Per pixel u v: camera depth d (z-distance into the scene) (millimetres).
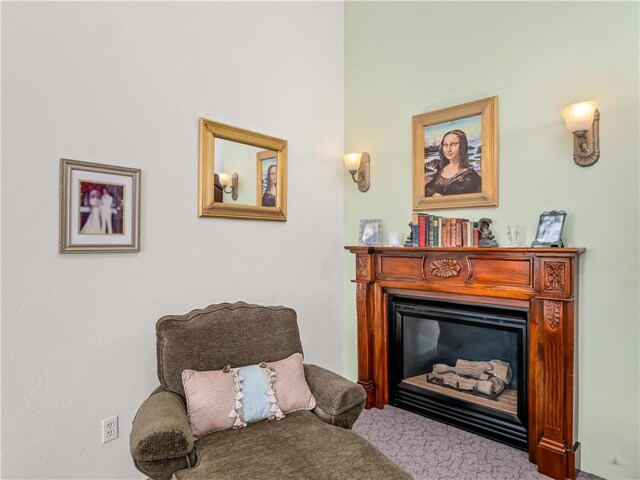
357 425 2666
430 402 2764
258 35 2760
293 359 2129
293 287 2984
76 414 1879
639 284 2045
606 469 2125
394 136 3086
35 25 1756
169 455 1467
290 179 2973
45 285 1788
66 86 1853
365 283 2963
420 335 2900
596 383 2158
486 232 2469
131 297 2092
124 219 2057
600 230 2152
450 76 2777
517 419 2357
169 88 2260
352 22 3385
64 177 1834
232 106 2588
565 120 2113
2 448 1665
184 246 2332
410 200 2988
